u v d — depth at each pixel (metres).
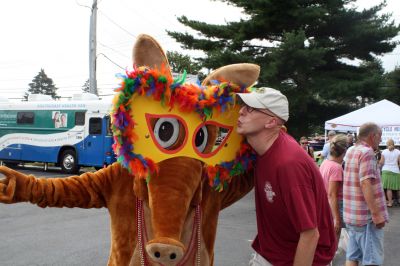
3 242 6.45
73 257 5.65
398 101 27.97
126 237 2.24
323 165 5.21
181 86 2.22
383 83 23.69
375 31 21.33
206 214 2.39
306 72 20.83
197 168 2.22
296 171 2.21
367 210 4.36
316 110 23.39
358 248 4.49
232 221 8.44
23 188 2.10
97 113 15.75
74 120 16.44
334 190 4.95
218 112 2.32
